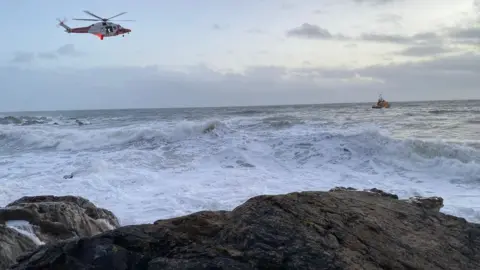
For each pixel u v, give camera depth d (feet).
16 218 16.88
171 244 9.38
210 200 26.04
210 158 41.39
